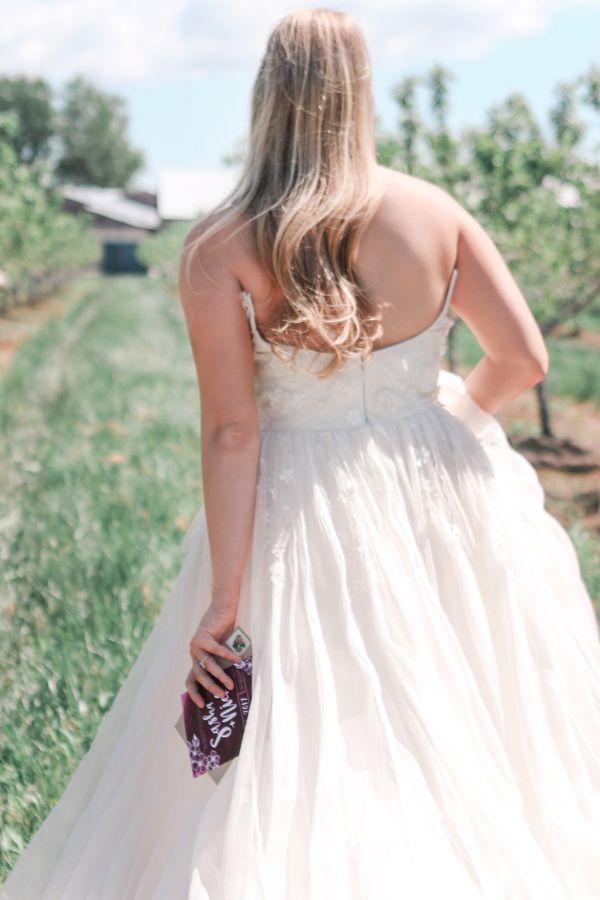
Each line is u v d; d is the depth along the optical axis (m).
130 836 2.26
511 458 2.46
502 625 2.17
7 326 26.64
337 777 1.92
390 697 2.02
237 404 2.11
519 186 9.68
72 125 112.44
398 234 2.10
